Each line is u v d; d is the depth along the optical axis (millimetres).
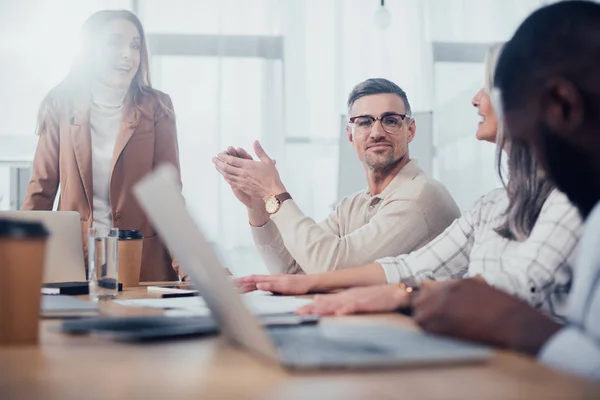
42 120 2832
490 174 4859
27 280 795
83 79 2803
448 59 4902
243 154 2180
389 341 729
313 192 4730
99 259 1441
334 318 1091
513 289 1244
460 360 657
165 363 681
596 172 830
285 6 4754
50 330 900
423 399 520
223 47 4676
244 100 4695
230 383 584
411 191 2213
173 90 4633
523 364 660
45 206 2846
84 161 2732
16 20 4398
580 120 814
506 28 4930
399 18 4859
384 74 4836
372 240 2119
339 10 4797
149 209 862
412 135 2477
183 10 4648
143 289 1868
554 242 1271
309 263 2055
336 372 621
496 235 1508
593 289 800
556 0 874
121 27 2820
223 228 4590
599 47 812
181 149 4613
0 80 4375
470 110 4895
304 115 4742
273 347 645
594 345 703
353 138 2463
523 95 853
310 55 4773
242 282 1723
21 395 544
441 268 1701
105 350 760
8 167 4031
